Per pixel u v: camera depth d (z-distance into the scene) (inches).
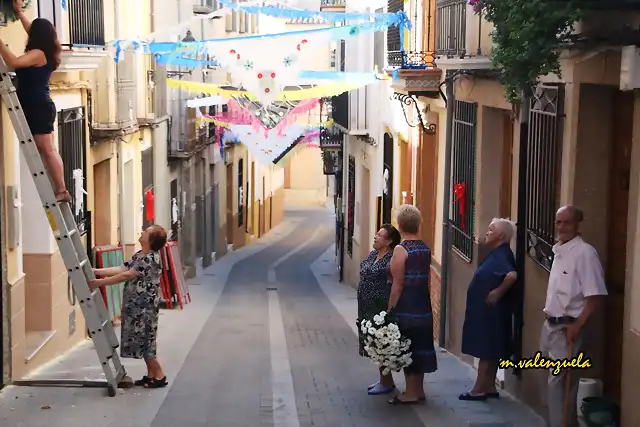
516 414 411.2
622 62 305.0
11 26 482.6
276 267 1587.1
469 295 440.5
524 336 445.7
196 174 1475.1
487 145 570.9
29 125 421.7
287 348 657.0
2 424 387.2
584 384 367.9
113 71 816.3
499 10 345.7
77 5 677.3
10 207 462.0
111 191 842.8
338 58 1321.4
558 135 396.2
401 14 768.3
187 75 1259.8
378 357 425.7
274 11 757.9
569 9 305.3
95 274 462.0
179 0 1233.4
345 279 1364.4
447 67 605.0
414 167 808.3
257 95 874.8
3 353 457.7
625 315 326.3
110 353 440.5
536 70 344.5
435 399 447.8
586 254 344.8
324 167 1699.1
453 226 645.9
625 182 363.3
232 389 479.5
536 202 427.5
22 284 478.6
